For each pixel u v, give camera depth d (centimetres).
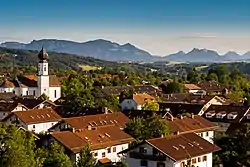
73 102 19650
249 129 11662
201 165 10575
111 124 14388
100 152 11381
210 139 13238
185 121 14338
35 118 16150
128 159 10506
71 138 11144
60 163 9281
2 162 8325
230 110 17338
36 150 9781
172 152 10038
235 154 11188
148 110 16875
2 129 8981
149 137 11900
